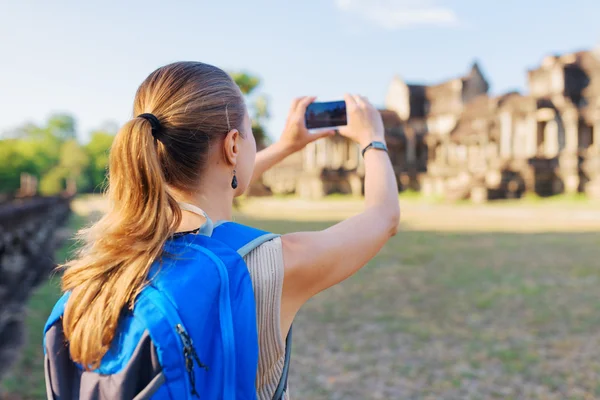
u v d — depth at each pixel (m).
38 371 4.78
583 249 14.14
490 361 5.30
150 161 0.97
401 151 56.69
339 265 1.06
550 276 10.02
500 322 6.76
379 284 9.43
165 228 0.95
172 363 0.85
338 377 4.95
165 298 0.88
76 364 0.94
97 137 87.88
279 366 1.04
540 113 46.91
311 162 57.03
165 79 1.10
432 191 50.72
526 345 5.78
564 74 47.41
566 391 4.54
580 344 5.79
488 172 45.25
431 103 57.81
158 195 0.97
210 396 0.86
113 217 0.98
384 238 1.17
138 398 0.84
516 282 9.42
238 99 1.14
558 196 43.00
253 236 1.02
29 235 9.46
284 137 1.54
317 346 5.88
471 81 56.19
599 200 40.09
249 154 1.15
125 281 0.89
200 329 0.87
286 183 59.66
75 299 0.92
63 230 19.58
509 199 43.38
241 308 0.91
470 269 10.98
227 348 0.87
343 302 8.02
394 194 1.26
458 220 26.72
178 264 0.93
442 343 5.93
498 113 49.25
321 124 1.51
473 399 4.41
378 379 4.88
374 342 5.99
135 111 1.13
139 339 0.87
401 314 7.25
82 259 0.98
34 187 28.11
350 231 1.11
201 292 0.89
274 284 0.97
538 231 19.98
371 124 1.42
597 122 45.19
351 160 56.34
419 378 4.89
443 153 53.66
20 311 6.51
